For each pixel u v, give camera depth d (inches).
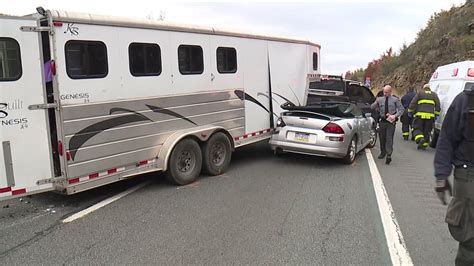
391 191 266.8
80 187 220.8
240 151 418.3
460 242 127.5
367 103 535.8
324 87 494.9
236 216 212.2
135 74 244.8
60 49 206.7
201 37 290.4
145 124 253.3
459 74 448.8
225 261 159.0
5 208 226.4
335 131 336.8
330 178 301.7
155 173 309.3
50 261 159.0
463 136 122.4
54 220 206.1
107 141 232.2
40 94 204.4
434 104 445.7
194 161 283.6
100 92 226.2
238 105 333.1
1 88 193.0
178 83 274.1
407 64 1605.6
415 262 160.1
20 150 200.8
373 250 170.9
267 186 276.1
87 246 173.0
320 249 171.2
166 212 218.4
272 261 159.3
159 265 155.3
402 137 571.8
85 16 216.8
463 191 123.3
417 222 206.1
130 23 239.1
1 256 163.8
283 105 379.9
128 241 178.4
